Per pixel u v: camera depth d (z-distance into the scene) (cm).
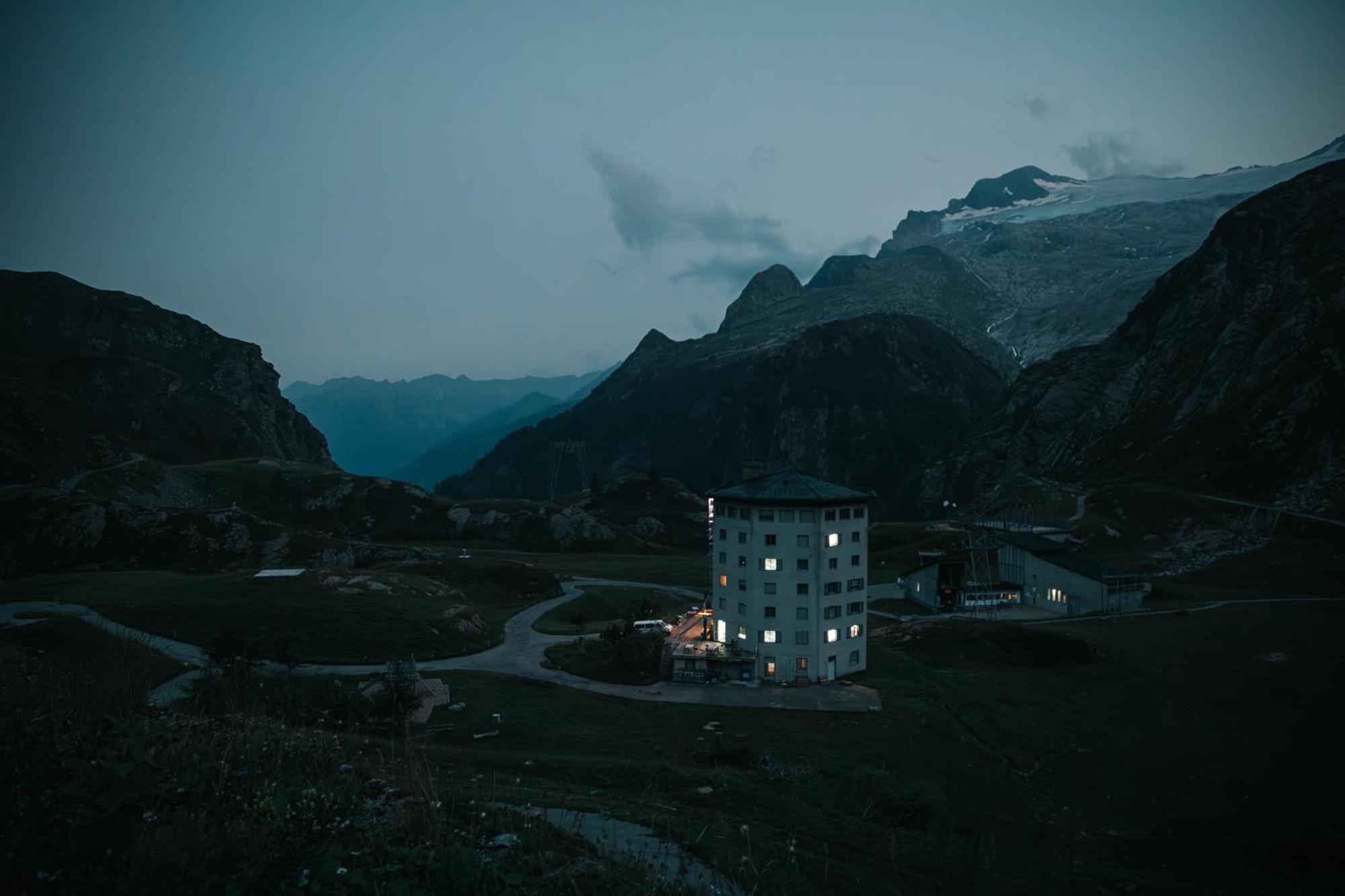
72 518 14688
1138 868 4431
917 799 4359
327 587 10388
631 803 3278
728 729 6188
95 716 1623
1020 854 4131
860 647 8362
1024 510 19575
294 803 1369
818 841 3409
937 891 1839
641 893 1427
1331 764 6209
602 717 6412
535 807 2566
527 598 13875
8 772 1291
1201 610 11544
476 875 1234
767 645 7981
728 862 2262
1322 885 4416
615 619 12250
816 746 5838
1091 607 11988
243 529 15975
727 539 8462
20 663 1825
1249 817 5291
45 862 1059
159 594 9812
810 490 8106
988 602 12962
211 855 1112
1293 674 8406
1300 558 14062
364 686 6469
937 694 7581
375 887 1098
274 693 4725
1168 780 5941
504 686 7419
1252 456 19012
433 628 9500
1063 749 6544
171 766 1429
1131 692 8044
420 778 1795
